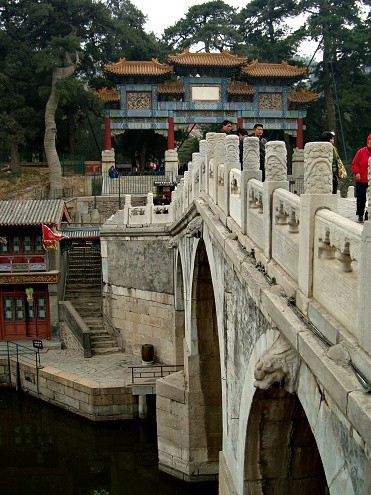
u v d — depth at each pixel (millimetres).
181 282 26812
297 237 8023
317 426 6500
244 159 11078
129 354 30656
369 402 4941
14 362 29938
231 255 11094
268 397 9953
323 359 5809
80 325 30984
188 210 19172
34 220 30938
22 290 32688
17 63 50719
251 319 10055
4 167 55688
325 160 6965
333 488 5957
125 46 59969
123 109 51281
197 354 20750
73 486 22812
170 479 21594
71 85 47906
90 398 25547
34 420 27953
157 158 69188
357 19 55219
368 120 54125
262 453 10727
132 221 30484
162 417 21781
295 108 53469
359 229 5695
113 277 31297
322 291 6738
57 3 52344
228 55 51188
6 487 22859
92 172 55344
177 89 51594
